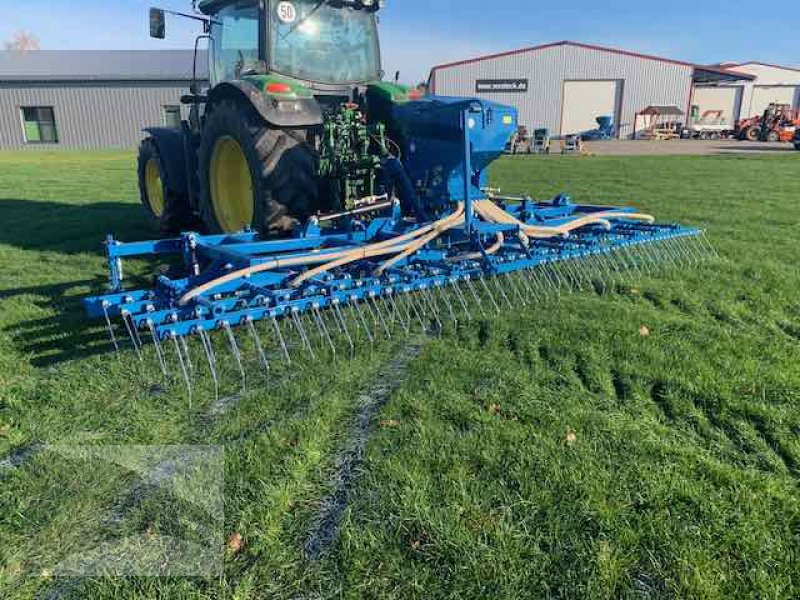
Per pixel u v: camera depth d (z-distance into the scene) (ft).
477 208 15.15
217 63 20.02
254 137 15.40
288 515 6.95
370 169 16.03
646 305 13.83
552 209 18.26
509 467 7.63
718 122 142.72
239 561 6.31
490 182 42.11
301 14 17.62
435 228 13.19
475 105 14.46
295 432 8.50
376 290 11.21
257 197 15.71
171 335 9.08
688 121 127.44
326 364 10.77
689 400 9.27
